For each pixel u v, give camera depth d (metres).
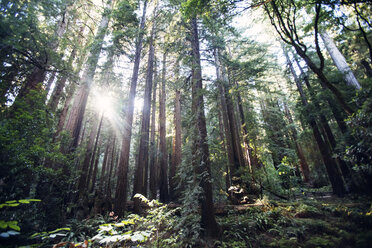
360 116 4.77
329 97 8.90
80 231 5.43
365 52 9.43
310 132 12.46
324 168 14.27
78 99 9.60
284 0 5.45
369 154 4.81
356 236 3.44
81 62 9.59
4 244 3.08
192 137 5.92
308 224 4.78
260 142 10.99
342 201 7.13
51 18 6.73
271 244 4.28
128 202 9.39
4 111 4.75
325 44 10.16
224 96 10.38
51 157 5.30
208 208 5.15
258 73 8.88
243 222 5.33
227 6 4.99
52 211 5.35
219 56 9.02
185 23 7.37
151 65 11.29
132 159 21.41
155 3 11.90
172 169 12.73
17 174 3.90
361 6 5.26
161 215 4.38
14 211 3.62
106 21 10.62
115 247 4.41
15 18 4.81
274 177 10.20
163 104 14.87
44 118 4.88
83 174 9.15
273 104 15.59
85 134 21.22
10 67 5.28
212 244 4.54
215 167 7.96
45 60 6.28
